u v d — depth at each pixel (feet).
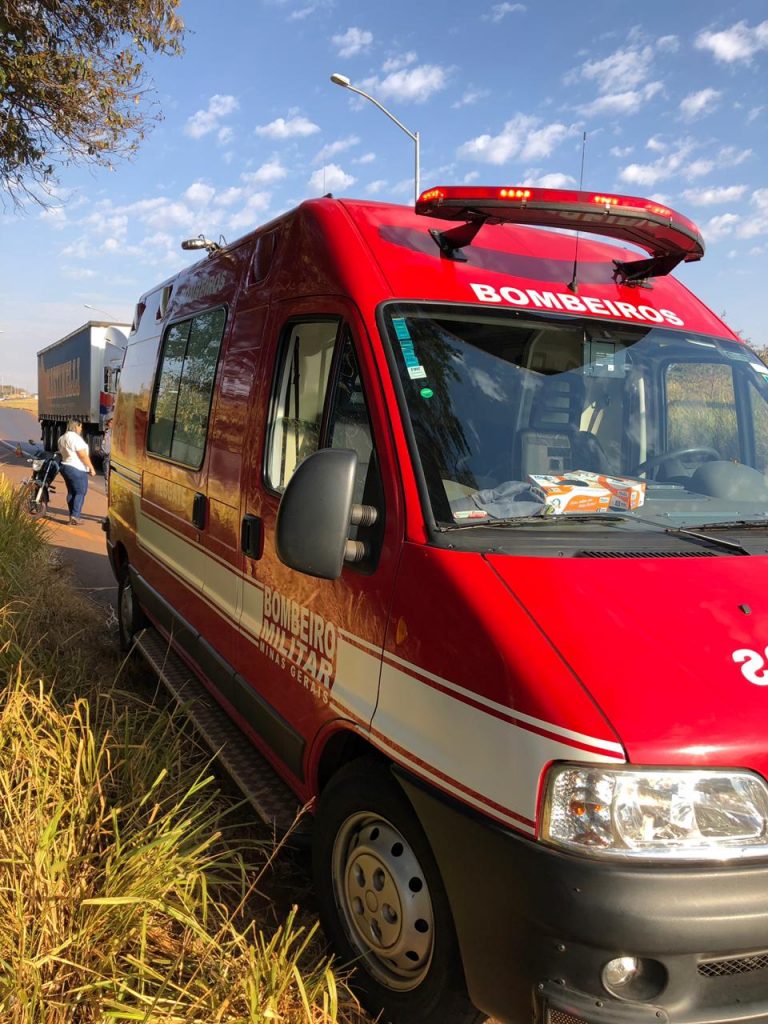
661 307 12.26
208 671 14.57
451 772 7.56
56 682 14.89
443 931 7.87
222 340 14.85
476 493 9.12
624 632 7.33
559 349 10.76
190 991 8.21
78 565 32.76
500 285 11.01
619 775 6.58
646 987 6.71
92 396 79.82
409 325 9.94
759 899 6.53
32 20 30.22
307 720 10.34
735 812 6.67
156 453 18.81
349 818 9.23
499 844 6.97
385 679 8.70
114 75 32.58
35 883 8.64
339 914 9.43
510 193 10.29
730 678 7.09
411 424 9.20
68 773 10.65
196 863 9.61
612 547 8.77
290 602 11.02
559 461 10.25
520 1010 7.03
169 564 17.29
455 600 7.86
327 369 10.79
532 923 6.73
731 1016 6.70
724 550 9.07
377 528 9.15
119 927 8.46
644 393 11.18
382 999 8.70
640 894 6.40
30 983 7.75
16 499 29.55
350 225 11.08
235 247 15.39
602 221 10.75
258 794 11.46
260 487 12.22
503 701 7.16
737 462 11.40
